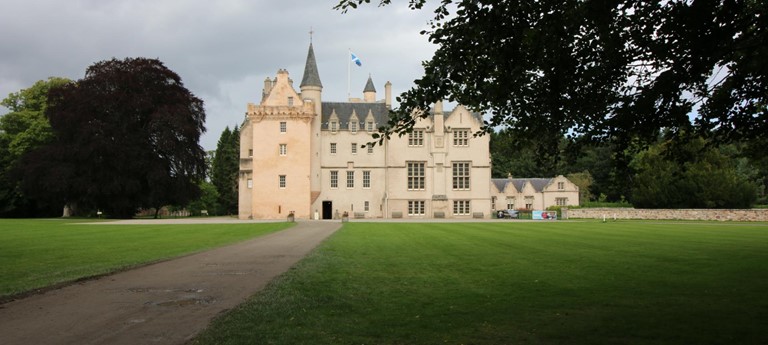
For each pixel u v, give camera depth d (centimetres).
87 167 5912
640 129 966
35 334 888
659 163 6278
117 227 4103
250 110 6669
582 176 10262
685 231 3472
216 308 1090
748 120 966
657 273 1530
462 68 843
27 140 6912
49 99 6159
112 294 1248
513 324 948
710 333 888
